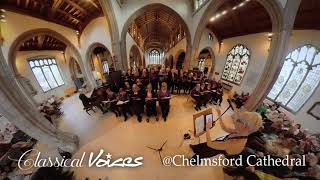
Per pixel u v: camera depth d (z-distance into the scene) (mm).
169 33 20234
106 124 5684
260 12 6918
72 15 9016
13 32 6488
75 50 10359
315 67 5172
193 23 9961
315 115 4930
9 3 5945
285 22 4922
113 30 8156
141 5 9367
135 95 5551
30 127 3174
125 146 4434
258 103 6012
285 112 6188
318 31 5078
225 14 8891
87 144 4578
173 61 18516
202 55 14828
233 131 2123
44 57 9883
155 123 5598
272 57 5387
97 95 6832
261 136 4016
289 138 4258
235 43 10133
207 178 3396
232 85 10039
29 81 8453
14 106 2771
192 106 7020
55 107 7234
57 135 3836
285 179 2816
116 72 7719
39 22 7547
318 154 3785
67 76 11953
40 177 3156
